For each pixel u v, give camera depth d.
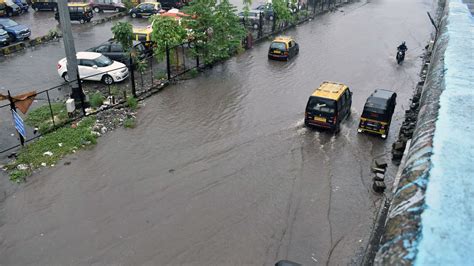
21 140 14.30
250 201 12.26
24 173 12.93
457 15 20.70
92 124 16.38
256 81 22.89
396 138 16.61
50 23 34.75
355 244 10.65
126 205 11.84
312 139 16.27
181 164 14.04
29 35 28.66
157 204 11.94
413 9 50.53
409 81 23.80
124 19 38.38
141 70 21.08
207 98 20.05
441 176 5.32
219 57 25.89
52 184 12.59
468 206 4.70
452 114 7.35
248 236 10.82
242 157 14.66
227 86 21.86
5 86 19.94
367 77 24.31
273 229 11.12
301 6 45.25
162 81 21.72
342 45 32.03
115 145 15.09
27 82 20.64
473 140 6.36
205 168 13.87
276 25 36.69
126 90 20.14
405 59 28.36
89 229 10.84
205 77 23.31
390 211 5.39
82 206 11.71
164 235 10.73
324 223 11.44
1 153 14.01
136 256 10.00
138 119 17.34
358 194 12.84
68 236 10.56
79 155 14.26
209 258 10.02
